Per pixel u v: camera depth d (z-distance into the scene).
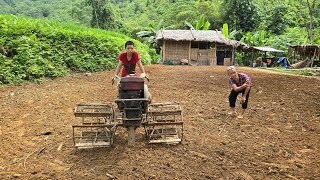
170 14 47.28
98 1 39.00
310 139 5.30
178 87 10.42
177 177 3.93
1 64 9.91
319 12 34.34
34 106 7.41
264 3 44.75
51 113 6.86
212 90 9.89
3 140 5.21
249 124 6.16
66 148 4.90
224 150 4.80
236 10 40.38
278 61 28.38
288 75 15.10
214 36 29.59
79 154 4.66
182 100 8.28
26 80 10.30
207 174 4.00
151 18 58.16
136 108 4.59
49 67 11.43
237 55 34.09
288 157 4.56
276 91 9.77
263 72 17.05
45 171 4.10
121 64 5.27
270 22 41.12
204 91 9.69
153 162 4.36
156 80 12.19
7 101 7.79
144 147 4.91
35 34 11.98
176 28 42.94
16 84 9.77
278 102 8.12
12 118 6.45
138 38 39.69
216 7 44.97
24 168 4.20
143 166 4.23
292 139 5.31
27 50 10.89
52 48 12.48
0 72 9.70
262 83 11.61
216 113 6.95
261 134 5.57
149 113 5.11
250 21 39.94
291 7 41.00
